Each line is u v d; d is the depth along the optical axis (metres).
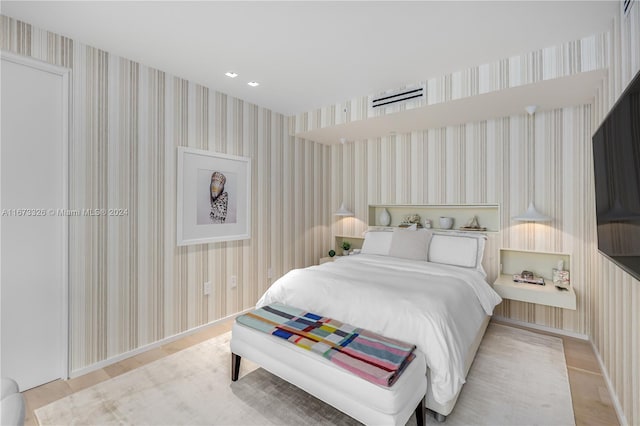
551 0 1.80
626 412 1.74
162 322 2.80
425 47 2.35
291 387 2.13
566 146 3.04
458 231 3.67
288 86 3.10
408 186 4.05
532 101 2.83
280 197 3.98
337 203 4.78
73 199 2.27
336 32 2.16
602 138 1.77
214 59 2.56
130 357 2.57
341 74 2.82
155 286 2.75
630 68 1.67
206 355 2.60
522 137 3.27
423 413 1.71
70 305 2.26
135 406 1.94
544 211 3.16
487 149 3.46
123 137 2.53
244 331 2.12
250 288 3.60
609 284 2.17
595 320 2.72
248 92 3.26
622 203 1.45
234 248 3.42
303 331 1.98
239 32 2.16
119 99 2.50
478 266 3.26
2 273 2.01
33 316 2.13
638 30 1.55
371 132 3.98
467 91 2.71
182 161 2.91
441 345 1.80
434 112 3.15
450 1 1.82
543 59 2.37
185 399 2.01
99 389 2.12
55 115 2.21
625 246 1.41
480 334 2.63
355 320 2.13
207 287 3.16
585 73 2.22
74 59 2.27
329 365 1.68
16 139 2.05
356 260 3.47
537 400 2.00
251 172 3.59
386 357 1.65
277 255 3.94
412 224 3.94
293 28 2.11
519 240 3.29
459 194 3.65
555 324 3.14
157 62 2.61
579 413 1.89
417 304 2.01
